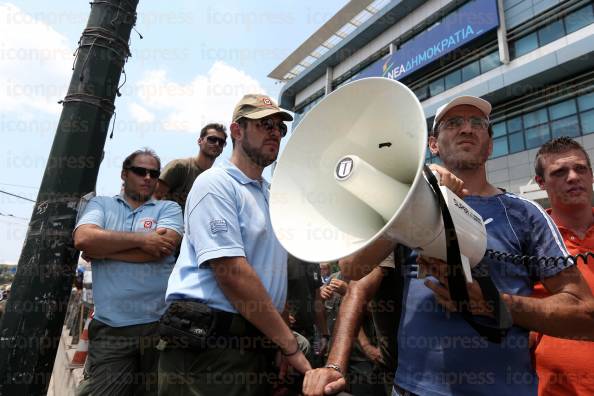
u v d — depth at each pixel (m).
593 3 14.36
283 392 1.77
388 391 2.65
